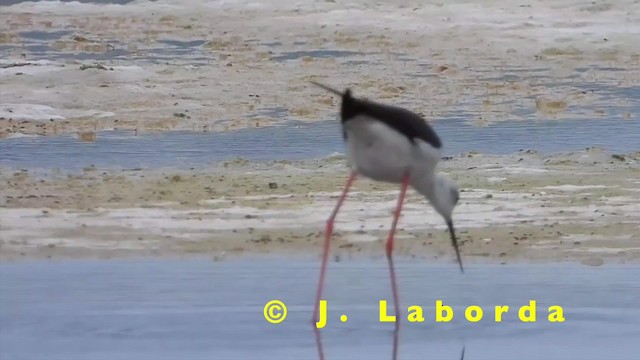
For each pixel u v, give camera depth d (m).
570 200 15.02
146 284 10.88
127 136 21.03
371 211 14.30
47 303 10.11
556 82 29.83
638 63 33.94
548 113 24.44
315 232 13.27
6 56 33.69
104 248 12.40
